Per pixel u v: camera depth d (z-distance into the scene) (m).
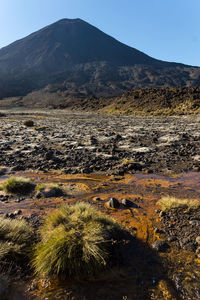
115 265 2.98
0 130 24.75
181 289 2.57
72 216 3.81
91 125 29.56
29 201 5.50
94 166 8.47
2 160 9.97
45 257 2.92
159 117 41.66
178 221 4.23
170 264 2.99
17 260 3.11
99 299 2.44
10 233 3.52
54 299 2.44
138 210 4.84
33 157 10.56
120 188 6.34
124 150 11.98
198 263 3.00
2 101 178.50
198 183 6.68
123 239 3.59
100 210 4.86
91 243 3.03
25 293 2.53
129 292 2.53
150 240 3.60
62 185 6.65
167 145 12.80
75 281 2.72
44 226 3.89
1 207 5.15
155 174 7.69
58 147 13.43
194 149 11.60
